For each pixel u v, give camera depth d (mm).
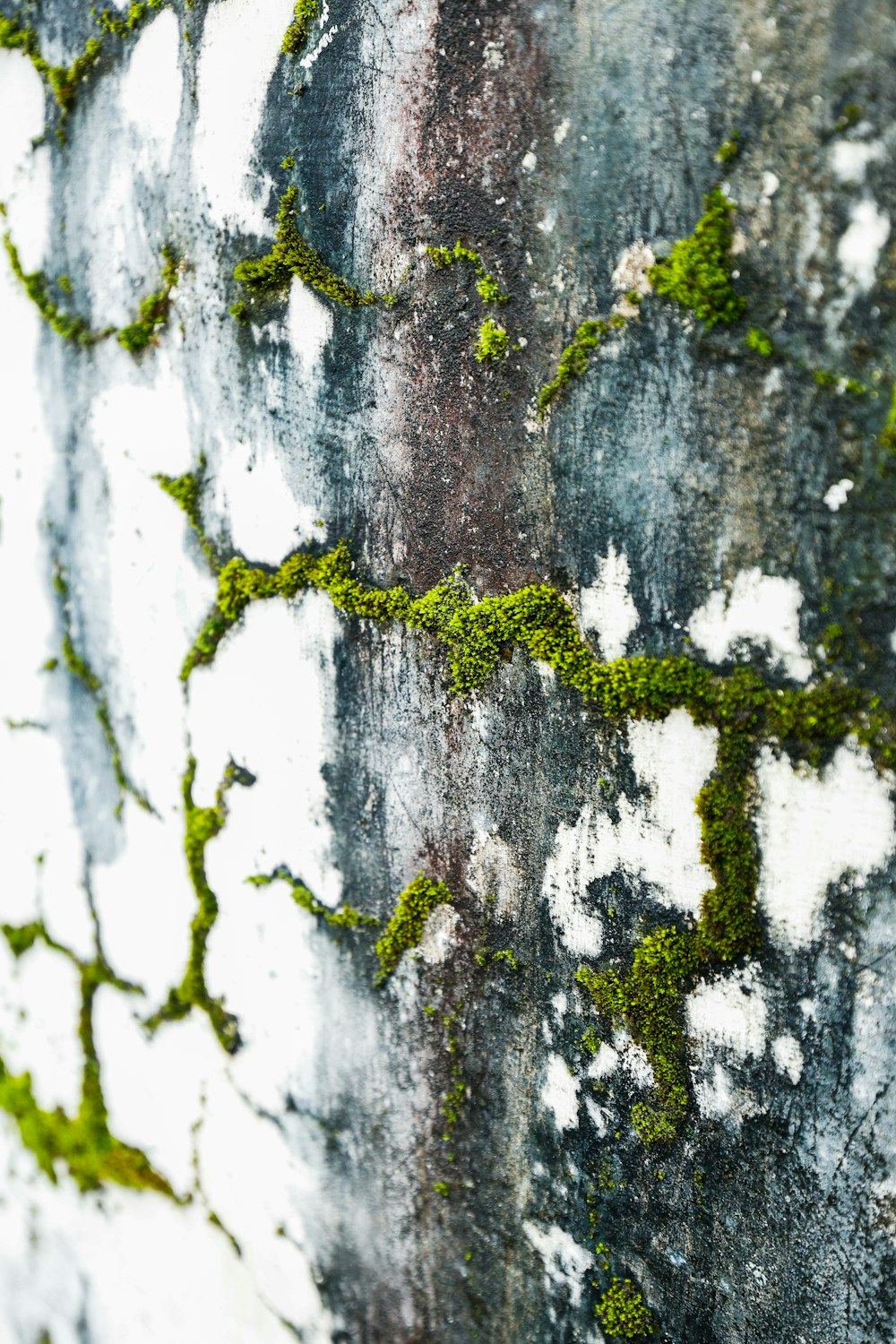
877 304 716
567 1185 804
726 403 736
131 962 920
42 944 961
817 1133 750
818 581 731
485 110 756
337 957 843
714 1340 779
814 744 736
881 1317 748
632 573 757
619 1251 796
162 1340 955
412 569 796
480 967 809
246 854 861
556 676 773
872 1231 746
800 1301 760
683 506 747
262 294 808
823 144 715
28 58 848
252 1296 911
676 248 735
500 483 774
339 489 807
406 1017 831
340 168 783
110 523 875
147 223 833
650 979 771
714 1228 773
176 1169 929
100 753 905
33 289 874
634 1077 781
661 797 761
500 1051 811
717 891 756
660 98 732
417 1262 851
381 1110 846
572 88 743
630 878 771
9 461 906
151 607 870
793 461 730
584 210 747
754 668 742
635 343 746
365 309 788
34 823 945
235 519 835
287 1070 871
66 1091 970
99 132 838
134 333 846
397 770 813
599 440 756
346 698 819
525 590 775
